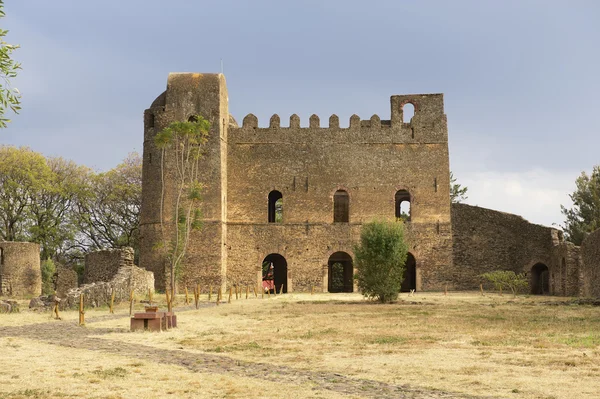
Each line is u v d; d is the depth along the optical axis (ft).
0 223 227.81
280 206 265.34
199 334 71.82
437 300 137.59
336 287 228.43
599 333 69.36
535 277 188.34
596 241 140.26
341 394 40.86
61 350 58.23
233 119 202.39
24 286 180.75
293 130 186.39
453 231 188.34
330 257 195.52
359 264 133.39
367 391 41.86
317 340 66.13
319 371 48.70
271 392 41.24
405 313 99.35
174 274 154.81
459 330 73.51
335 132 186.80
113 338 67.82
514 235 186.60
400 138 187.01
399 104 188.55
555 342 62.39
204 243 173.68
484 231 187.73
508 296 155.84
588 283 147.74
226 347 60.95
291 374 47.57
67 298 109.60
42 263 212.64
